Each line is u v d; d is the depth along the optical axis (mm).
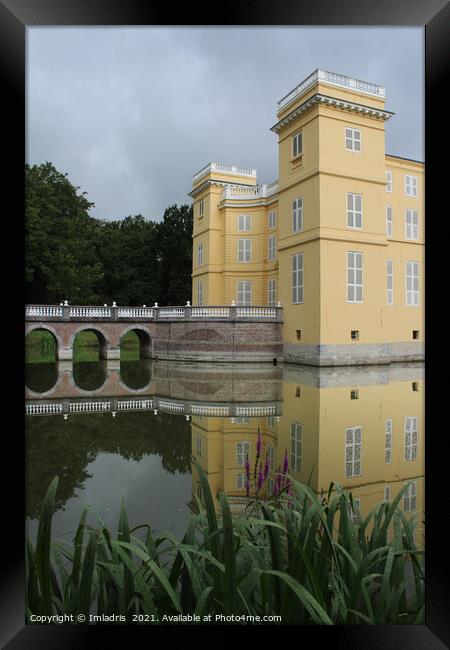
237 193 36500
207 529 2713
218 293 37156
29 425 11359
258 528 3277
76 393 16828
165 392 16781
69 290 41000
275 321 28391
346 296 25719
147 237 57656
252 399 15016
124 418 12227
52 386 18719
